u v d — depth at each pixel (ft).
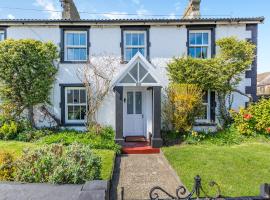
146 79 34.42
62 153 18.75
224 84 38.68
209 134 38.19
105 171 23.08
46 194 11.91
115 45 41.01
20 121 37.91
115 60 40.91
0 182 13.89
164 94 39.40
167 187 20.51
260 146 32.73
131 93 40.50
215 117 40.63
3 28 40.73
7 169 18.06
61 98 40.75
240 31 40.83
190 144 34.91
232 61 38.40
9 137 35.53
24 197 11.59
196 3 45.98
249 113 37.83
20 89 36.58
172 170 24.30
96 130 36.27
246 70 40.47
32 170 16.69
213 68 37.86
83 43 41.57
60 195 11.73
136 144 36.04
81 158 17.75
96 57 40.93
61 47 40.70
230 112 39.32
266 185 11.76
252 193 17.80
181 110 35.96
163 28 40.96
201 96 37.76
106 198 11.23
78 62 40.73
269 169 23.21
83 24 40.37
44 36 40.83
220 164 24.79
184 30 40.93
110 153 29.91
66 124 40.68
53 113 40.88
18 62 35.50
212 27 40.57
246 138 36.55
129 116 40.57
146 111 39.83
